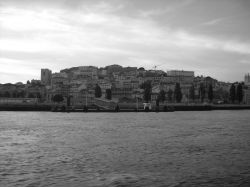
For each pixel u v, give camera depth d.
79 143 97.31
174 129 140.12
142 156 77.12
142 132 127.69
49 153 80.75
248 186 54.72
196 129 140.62
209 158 75.19
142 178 58.34
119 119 199.12
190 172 62.38
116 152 82.19
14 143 97.31
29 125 155.62
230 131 133.12
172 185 54.91
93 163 69.44
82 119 197.50
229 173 61.97
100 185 54.41
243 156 77.69
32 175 59.91
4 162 70.25
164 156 77.25
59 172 62.03
